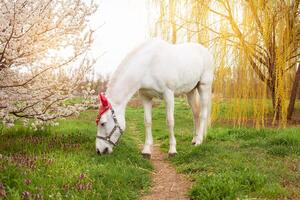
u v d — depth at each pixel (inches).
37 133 375.2
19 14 268.4
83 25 307.3
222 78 512.7
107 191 212.4
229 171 247.3
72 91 327.0
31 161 247.0
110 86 301.0
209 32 531.8
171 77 313.9
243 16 503.8
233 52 506.6
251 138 386.6
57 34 304.7
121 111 298.2
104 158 281.3
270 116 625.9
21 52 287.6
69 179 220.1
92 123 546.3
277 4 503.8
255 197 209.8
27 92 305.7
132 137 475.5
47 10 289.1
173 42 566.3
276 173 251.1
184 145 375.9
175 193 233.3
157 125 604.7
